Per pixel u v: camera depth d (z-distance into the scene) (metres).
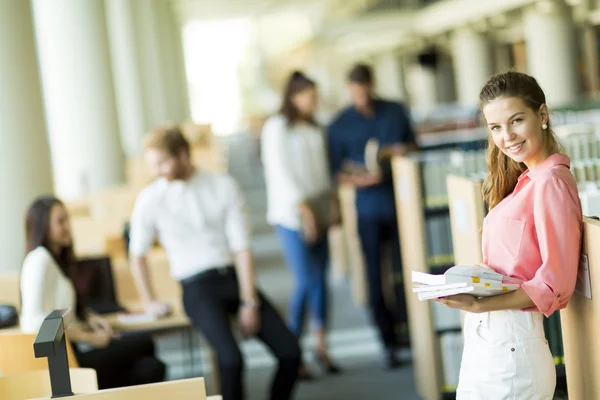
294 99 6.84
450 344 5.66
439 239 5.92
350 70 7.07
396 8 26.47
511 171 3.15
